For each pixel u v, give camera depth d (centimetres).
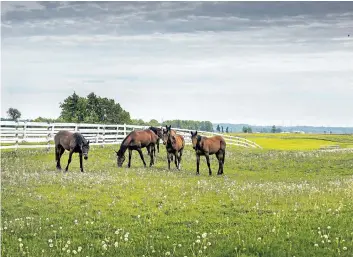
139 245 1330
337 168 3341
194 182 2425
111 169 2867
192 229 1502
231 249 1255
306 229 1452
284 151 4978
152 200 1916
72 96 10069
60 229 1493
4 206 1762
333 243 1287
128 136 3047
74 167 2950
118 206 1812
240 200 1939
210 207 1816
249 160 3756
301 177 2922
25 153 3425
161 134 3080
